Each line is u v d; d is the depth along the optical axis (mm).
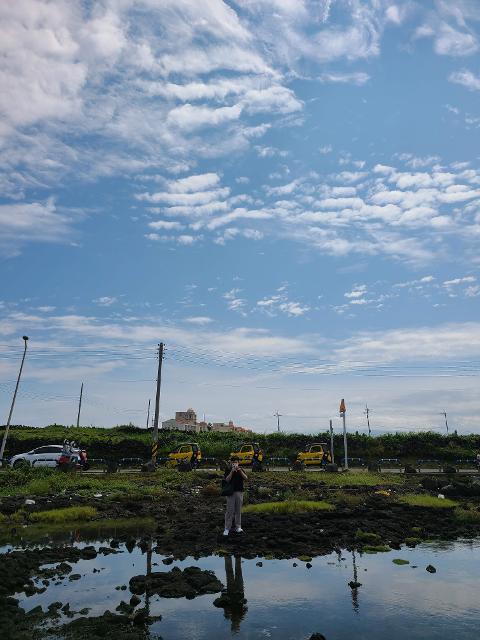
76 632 5473
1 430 49688
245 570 8094
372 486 21359
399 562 8562
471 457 42750
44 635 5391
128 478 24594
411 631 5508
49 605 6434
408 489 20625
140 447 44438
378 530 11266
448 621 5809
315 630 5551
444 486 21016
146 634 5441
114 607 6379
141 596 6824
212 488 18719
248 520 12297
